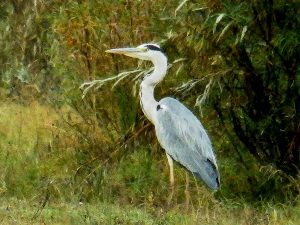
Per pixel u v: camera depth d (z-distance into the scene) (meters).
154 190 14.42
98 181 14.77
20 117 19.00
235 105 14.77
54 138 16.11
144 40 15.42
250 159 15.01
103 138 15.80
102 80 14.55
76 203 13.49
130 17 15.44
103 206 13.11
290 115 14.56
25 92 20.70
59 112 18.33
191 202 13.62
